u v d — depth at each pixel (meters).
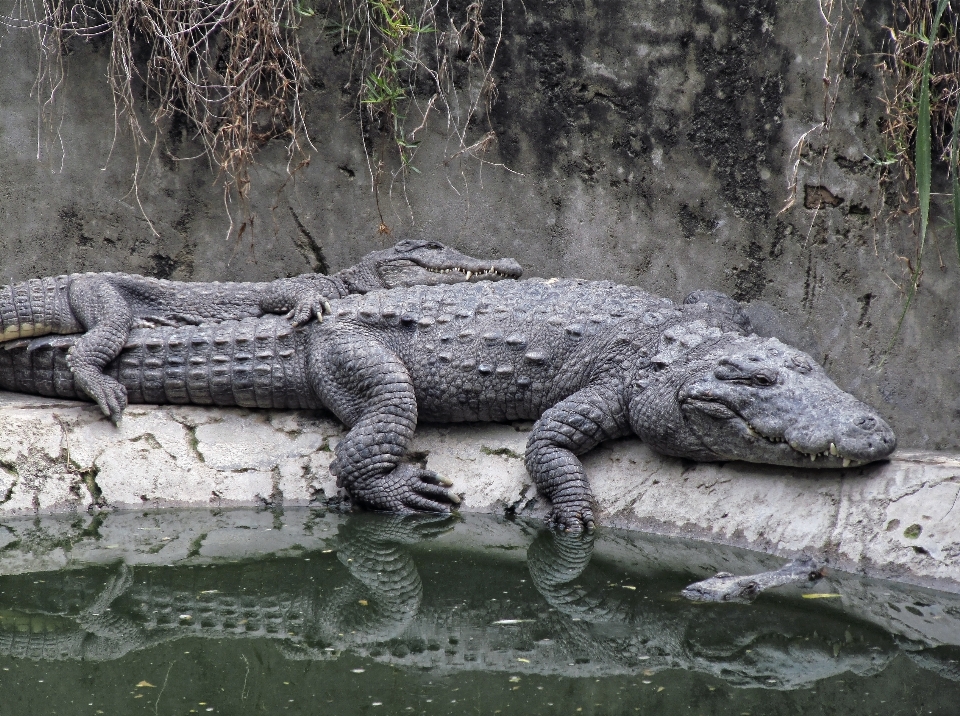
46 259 17.80
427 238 17.66
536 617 11.94
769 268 16.72
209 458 15.65
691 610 11.84
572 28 16.95
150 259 17.88
